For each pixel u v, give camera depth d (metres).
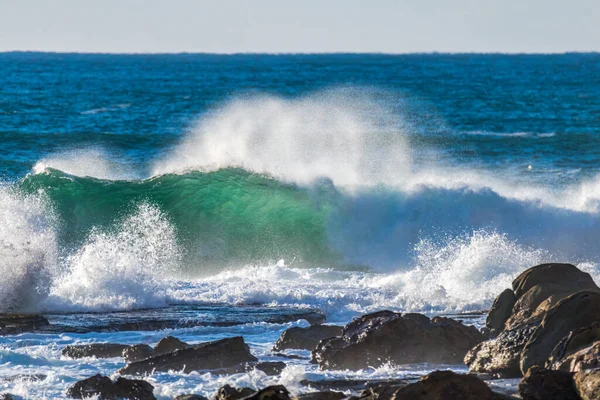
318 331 43.94
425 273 64.69
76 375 36.50
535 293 42.09
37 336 44.94
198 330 47.19
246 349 39.06
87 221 84.19
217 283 62.88
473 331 41.59
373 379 36.09
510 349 36.81
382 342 40.03
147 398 32.44
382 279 63.97
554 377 31.14
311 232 84.19
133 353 39.34
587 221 83.12
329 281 65.69
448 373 30.11
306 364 39.69
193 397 30.89
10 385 34.47
